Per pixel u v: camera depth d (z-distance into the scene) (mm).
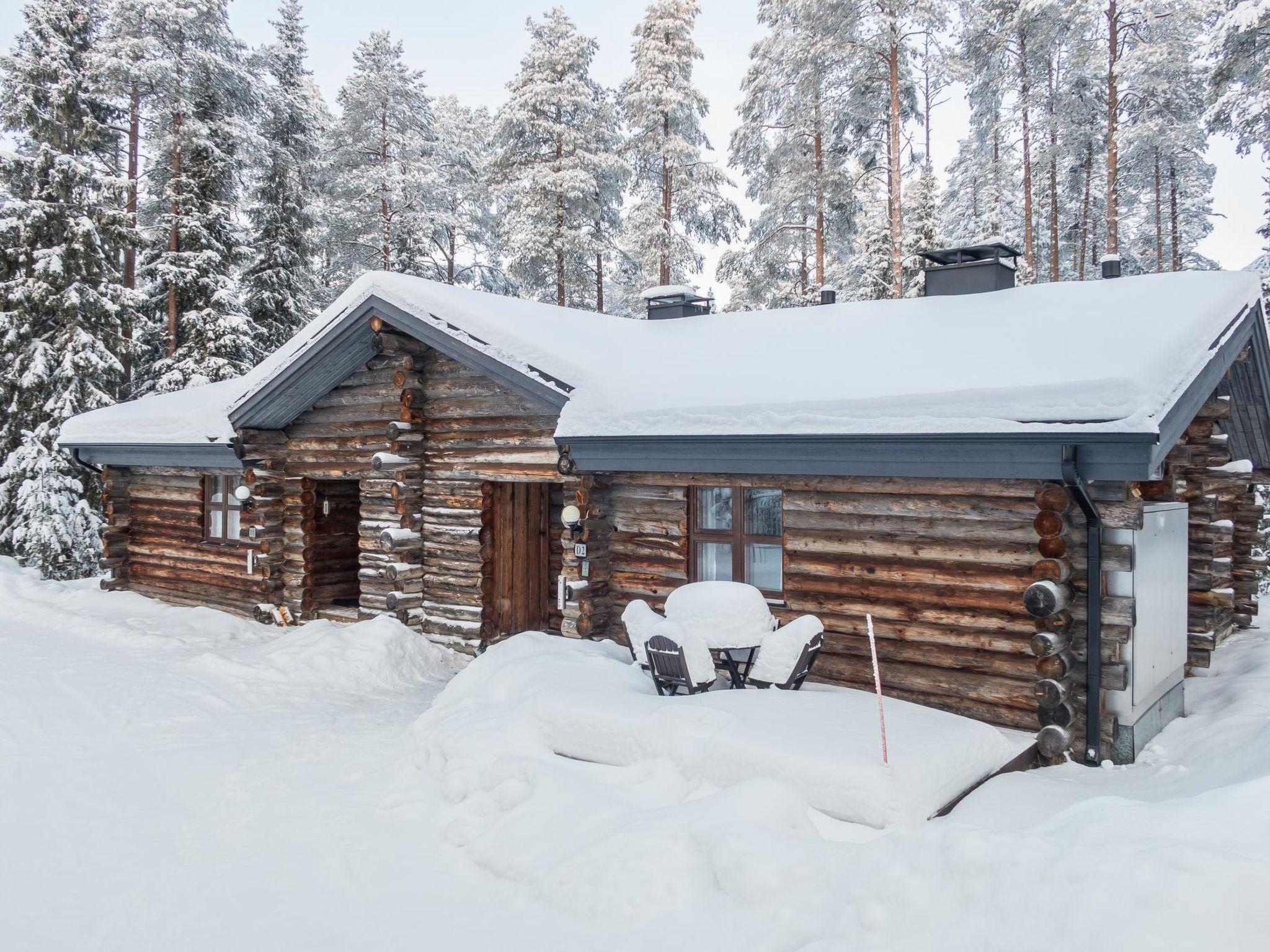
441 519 9891
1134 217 31297
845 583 6801
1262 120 16688
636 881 3812
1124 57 19438
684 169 23922
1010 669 5980
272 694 8148
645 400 7352
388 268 26266
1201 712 6801
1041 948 2674
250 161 23141
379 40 28031
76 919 3971
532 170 24016
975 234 28203
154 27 20953
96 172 19594
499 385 9297
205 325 20766
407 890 4207
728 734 4953
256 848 4738
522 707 6012
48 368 17750
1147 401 4984
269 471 11359
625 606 8234
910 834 3631
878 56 19547
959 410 5598
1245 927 2459
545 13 25391
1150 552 5961
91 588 13953
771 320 9875
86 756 6305
